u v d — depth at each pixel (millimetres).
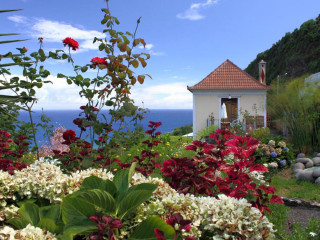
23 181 3109
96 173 3191
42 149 6453
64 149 6883
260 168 3299
